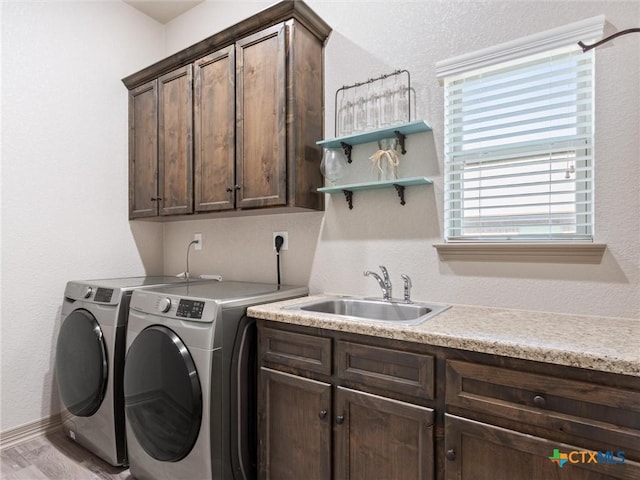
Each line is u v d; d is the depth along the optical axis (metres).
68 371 2.12
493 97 1.68
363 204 2.02
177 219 2.81
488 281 1.68
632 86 1.40
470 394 1.14
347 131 2.06
